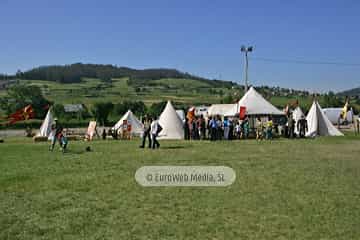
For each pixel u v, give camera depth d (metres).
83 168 14.24
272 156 17.38
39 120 61.81
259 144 23.42
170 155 17.75
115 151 19.91
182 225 7.56
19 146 24.12
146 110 69.56
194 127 28.02
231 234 7.04
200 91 147.88
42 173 13.23
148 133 21.42
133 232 7.18
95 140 30.05
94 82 165.25
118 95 128.75
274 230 7.24
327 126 31.58
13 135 41.47
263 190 10.45
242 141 25.83
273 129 30.84
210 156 17.38
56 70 171.38
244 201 9.31
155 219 7.95
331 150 19.88
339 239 6.77
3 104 69.94
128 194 10.07
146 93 137.62
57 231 7.26
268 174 12.84
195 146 22.23
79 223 7.71
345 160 16.19
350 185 11.07
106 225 7.59
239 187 10.81
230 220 7.86
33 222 7.79
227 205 8.98
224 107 44.50
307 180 11.79
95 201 9.40
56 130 20.75
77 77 168.12
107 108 61.19
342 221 7.75
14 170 13.95
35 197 9.83
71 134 34.41
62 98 115.62
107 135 35.53
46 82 155.62
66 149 21.25
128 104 68.06
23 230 7.31
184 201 9.33
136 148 21.38
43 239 6.84
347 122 56.97
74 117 65.50
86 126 60.22
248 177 12.30
